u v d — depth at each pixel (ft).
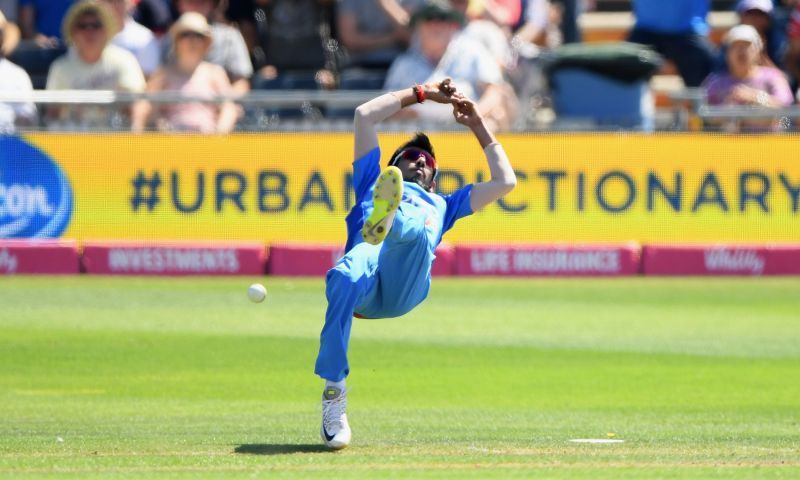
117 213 176.45
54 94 175.42
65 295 153.79
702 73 205.67
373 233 67.05
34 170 175.83
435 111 178.81
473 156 175.42
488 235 178.91
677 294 161.07
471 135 175.63
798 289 166.40
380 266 72.13
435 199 74.54
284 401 95.04
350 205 176.76
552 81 190.29
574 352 119.14
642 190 178.91
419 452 72.28
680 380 105.70
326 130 178.29
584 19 250.16
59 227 176.45
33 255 175.42
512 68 196.85
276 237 177.17
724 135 179.32
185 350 117.29
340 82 199.82
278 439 77.71
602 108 188.34
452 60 181.98
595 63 186.19
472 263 177.68
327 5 209.46
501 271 177.99
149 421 85.87
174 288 161.99
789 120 181.06
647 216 179.32
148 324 131.75
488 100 181.47
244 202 176.96
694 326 135.54
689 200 179.32
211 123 179.73
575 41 222.07
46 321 133.18
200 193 176.65
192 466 67.00
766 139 179.63
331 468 66.39
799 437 80.07
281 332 127.75
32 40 208.13
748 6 205.77
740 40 189.88
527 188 178.29
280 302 149.38
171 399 95.61
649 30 206.28
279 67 206.18
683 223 179.42
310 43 205.46
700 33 206.49
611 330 132.46
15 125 176.65
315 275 175.63
